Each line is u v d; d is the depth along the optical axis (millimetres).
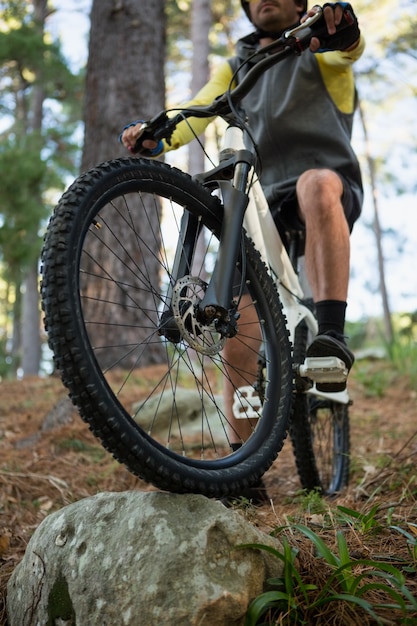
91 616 1267
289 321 2168
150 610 1209
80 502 1503
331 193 1958
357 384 6078
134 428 1321
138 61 5656
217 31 13367
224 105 1830
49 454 3254
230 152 1839
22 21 13078
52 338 1259
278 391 1687
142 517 1338
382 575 1271
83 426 3564
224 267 1543
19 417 4195
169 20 13398
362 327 14625
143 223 5406
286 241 2312
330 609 1261
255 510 1905
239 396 1956
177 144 2125
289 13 2213
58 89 14672
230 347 2123
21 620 1422
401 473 2311
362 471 2793
